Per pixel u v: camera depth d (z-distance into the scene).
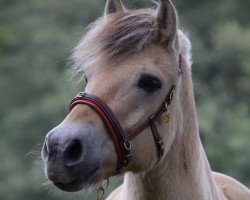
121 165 9.81
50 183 10.05
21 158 33.34
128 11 10.20
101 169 9.66
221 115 32.28
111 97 9.71
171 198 10.20
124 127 9.73
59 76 36.09
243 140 30.62
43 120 33.44
